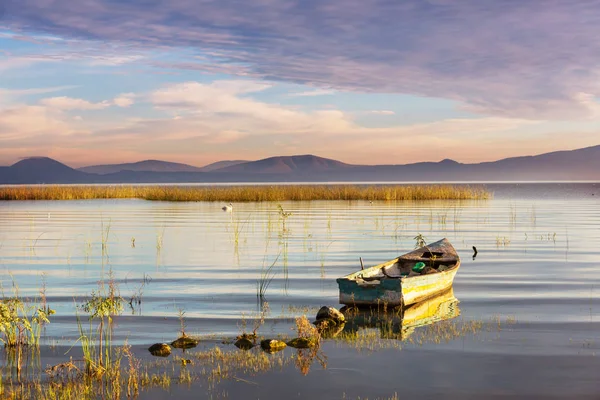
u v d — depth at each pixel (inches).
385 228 1315.2
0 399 360.5
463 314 573.0
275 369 419.5
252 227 1341.0
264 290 681.6
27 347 468.1
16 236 1181.1
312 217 1583.4
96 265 844.6
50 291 670.5
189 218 1587.1
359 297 593.3
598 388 382.6
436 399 368.8
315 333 484.7
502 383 392.5
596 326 524.4
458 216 1643.7
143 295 654.5
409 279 591.2
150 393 377.4
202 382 395.9
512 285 711.1
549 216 1680.6
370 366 425.7
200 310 587.5
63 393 368.8
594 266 840.9
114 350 460.8
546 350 457.1
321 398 370.9
